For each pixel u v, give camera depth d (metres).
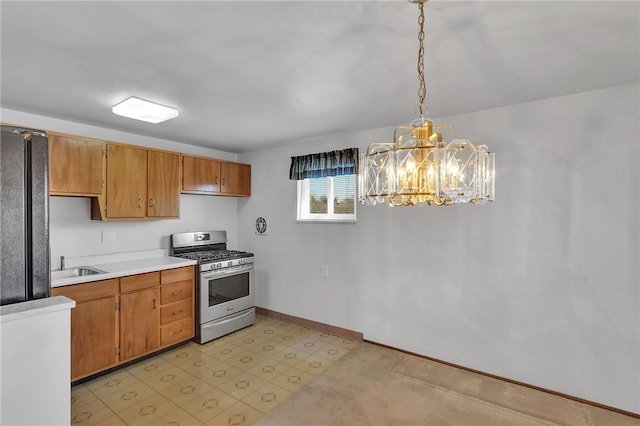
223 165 4.22
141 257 3.70
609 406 2.37
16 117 2.81
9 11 1.42
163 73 2.07
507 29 1.58
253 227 4.57
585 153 2.43
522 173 2.66
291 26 1.55
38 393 1.51
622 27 1.56
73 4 1.38
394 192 1.34
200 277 3.54
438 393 2.57
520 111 2.67
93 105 2.65
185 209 4.15
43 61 1.90
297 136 3.74
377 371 2.92
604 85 2.30
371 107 2.73
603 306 2.38
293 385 2.70
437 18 1.49
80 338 2.69
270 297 4.38
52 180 2.75
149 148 3.45
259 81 2.19
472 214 2.90
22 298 1.64
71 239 3.17
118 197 3.19
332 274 3.80
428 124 1.41
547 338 2.58
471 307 2.91
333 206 3.91
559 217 2.53
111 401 2.48
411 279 3.23
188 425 2.21
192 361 3.13
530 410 2.36
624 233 2.31
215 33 1.61
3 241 1.59
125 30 1.58
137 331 3.06
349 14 1.46
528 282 2.65
